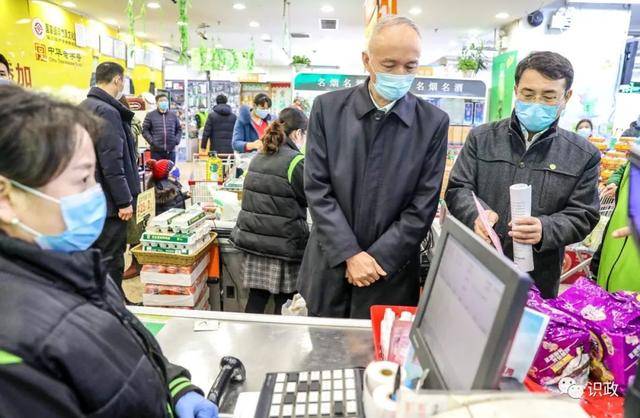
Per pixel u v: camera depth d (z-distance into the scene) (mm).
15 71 5730
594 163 1521
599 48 6184
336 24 8016
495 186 1599
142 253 2342
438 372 690
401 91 1443
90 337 582
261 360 1062
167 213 2498
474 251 668
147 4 6340
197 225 2451
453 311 712
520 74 1482
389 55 1390
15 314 530
